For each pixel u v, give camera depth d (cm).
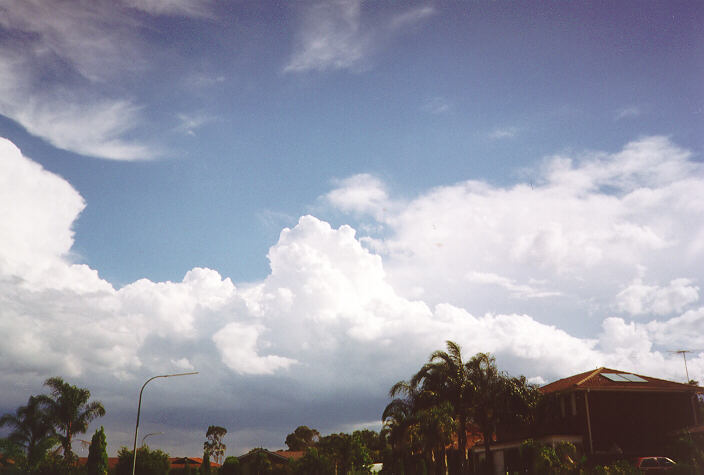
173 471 7588
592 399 4288
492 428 4578
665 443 4209
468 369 4681
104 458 5803
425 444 4294
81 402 6475
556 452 3803
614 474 3350
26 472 6100
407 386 4759
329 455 6650
